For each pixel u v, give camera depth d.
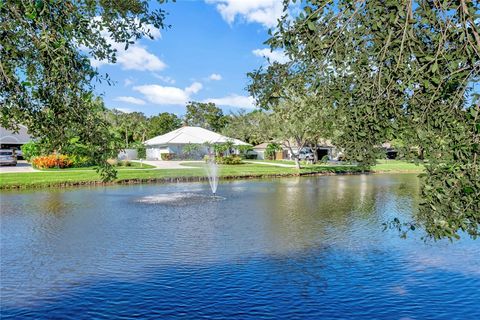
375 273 8.45
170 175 31.05
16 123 3.23
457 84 2.52
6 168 35.53
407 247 10.39
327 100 2.87
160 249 10.35
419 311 6.68
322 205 18.20
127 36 4.48
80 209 16.83
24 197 20.64
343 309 6.77
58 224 13.62
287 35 2.78
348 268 8.80
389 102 2.67
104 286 7.73
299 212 16.20
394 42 2.52
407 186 27.55
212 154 54.00
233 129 67.00
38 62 2.92
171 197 20.86
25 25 2.68
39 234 12.10
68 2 2.82
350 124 2.80
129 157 59.19
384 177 36.06
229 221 14.23
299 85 3.00
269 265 8.98
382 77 2.66
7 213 15.83
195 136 55.50
